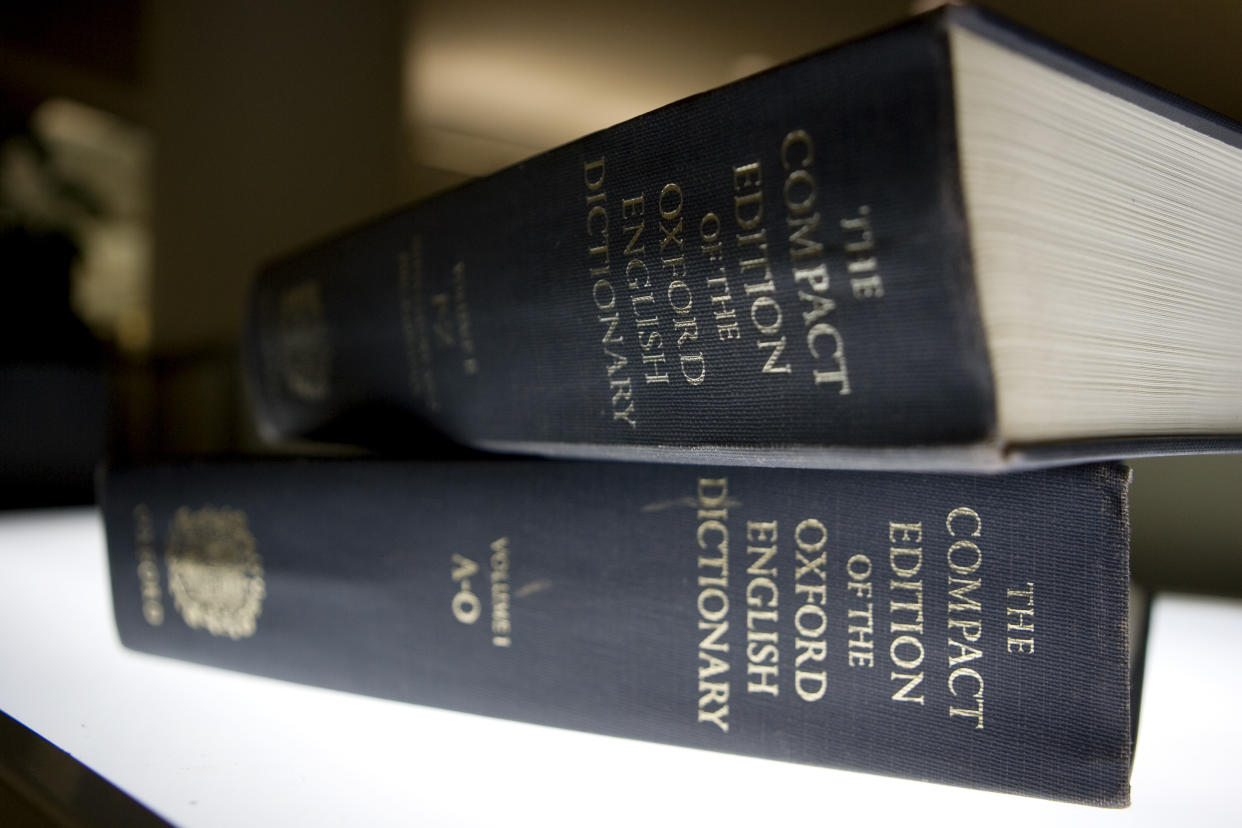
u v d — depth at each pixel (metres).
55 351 1.15
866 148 0.21
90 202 1.42
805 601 0.28
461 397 0.34
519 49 0.76
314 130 0.93
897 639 0.27
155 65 1.19
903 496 0.27
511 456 0.34
